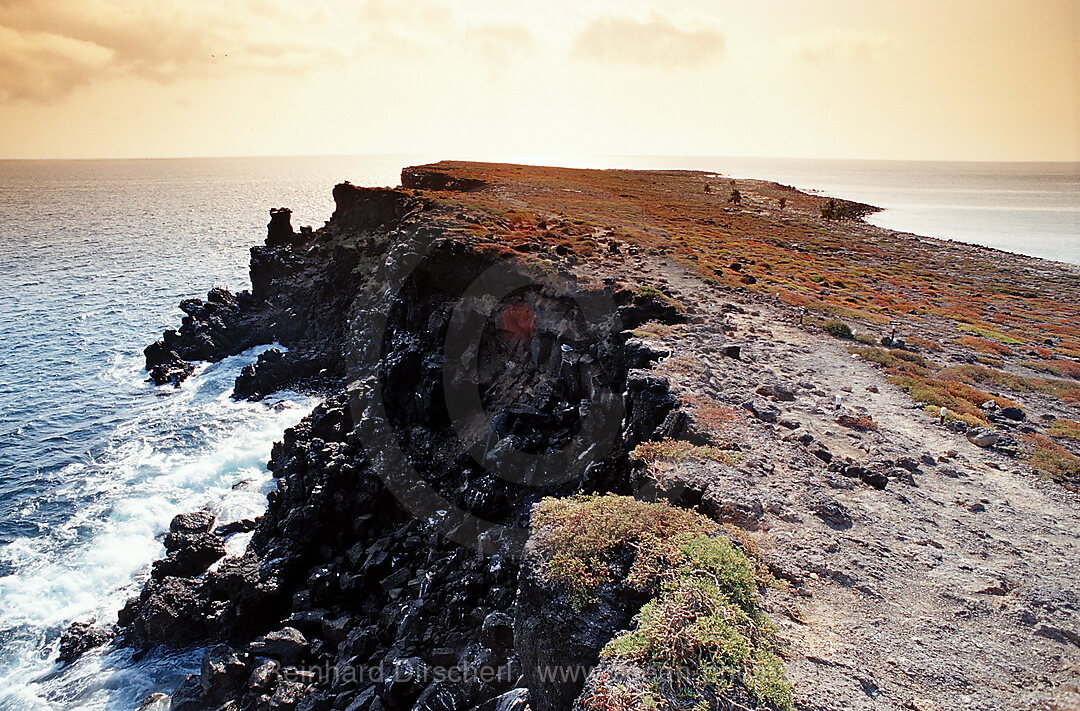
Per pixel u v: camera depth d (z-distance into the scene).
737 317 29.55
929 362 27.56
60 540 30.64
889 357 26.14
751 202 126.62
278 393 48.19
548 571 10.30
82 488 35.56
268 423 43.25
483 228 39.97
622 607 9.61
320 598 22.88
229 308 64.50
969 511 13.85
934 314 41.09
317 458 27.78
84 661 22.31
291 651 19.89
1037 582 11.11
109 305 82.75
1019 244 105.94
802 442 16.12
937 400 21.02
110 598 26.45
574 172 136.25
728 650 8.16
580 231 46.69
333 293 54.84
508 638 17.48
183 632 22.56
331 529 25.83
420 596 21.16
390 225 55.19
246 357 56.19
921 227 127.75
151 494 34.69
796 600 9.95
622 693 7.72
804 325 30.14
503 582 20.19
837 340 28.34
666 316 26.12
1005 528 13.16
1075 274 67.75
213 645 22.55
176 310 80.38
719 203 111.81
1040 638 9.52
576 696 9.24
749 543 11.04
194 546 26.73
